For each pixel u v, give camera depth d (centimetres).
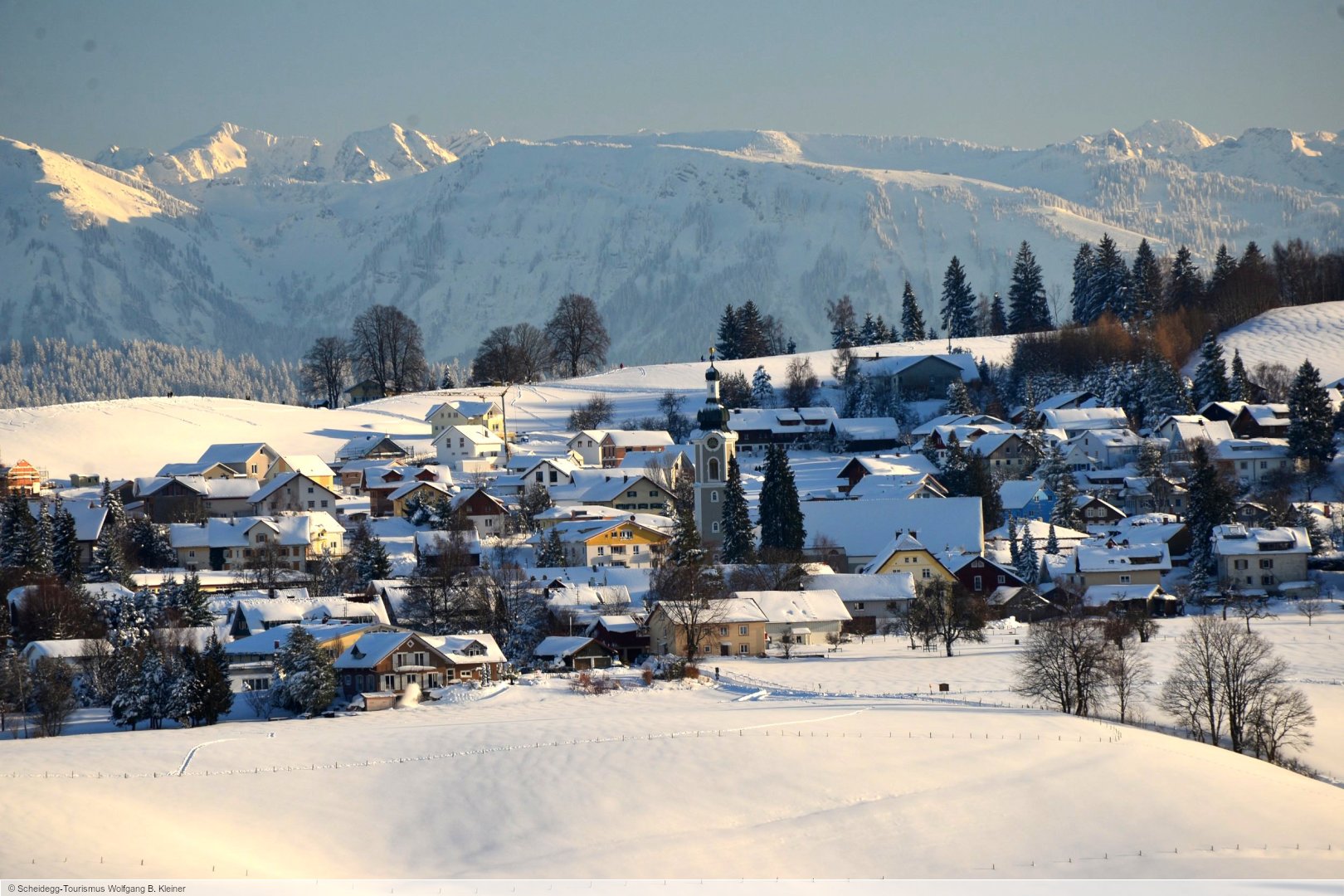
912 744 19550
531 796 17625
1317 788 18225
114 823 16375
